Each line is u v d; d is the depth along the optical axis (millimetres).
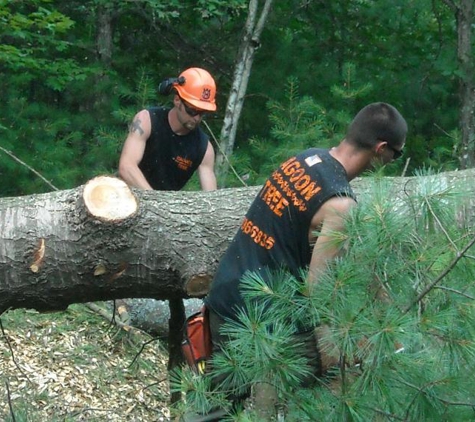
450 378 4098
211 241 6027
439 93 15930
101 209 5805
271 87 15672
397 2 15930
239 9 16406
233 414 4707
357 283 4184
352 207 4453
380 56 16281
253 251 4934
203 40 16797
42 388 8836
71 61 14477
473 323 4086
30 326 9867
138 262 5934
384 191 4477
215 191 6289
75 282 5918
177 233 5977
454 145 14211
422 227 4309
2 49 13523
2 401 8445
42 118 14602
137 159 7258
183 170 7602
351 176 4945
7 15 12992
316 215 4707
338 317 4086
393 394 4156
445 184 5391
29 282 5863
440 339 4141
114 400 8969
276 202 4875
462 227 4664
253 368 4336
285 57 15766
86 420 8484
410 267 4188
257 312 4551
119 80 15406
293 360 4312
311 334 4570
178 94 7328
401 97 15891
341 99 14984
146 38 16734
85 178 14078
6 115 14195
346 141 4906
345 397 4176
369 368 4121
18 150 13875
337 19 16266
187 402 4672
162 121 7398
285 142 12492
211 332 5141
